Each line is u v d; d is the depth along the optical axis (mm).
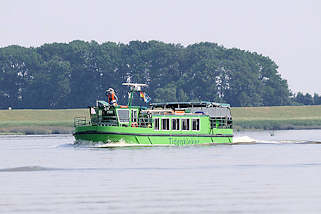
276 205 91625
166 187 107375
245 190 104062
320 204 92125
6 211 88125
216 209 88875
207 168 135000
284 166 139375
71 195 99688
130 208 89750
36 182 113312
